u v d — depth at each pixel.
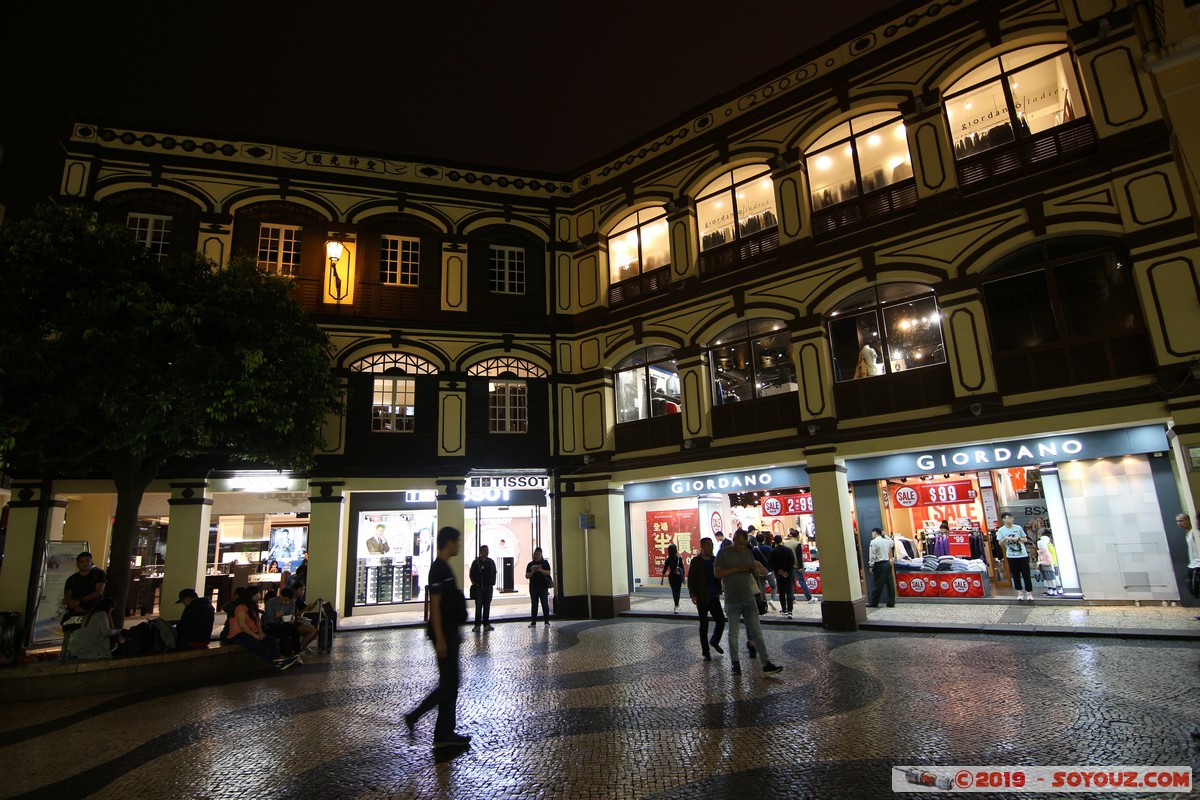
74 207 11.75
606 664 10.43
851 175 15.36
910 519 15.69
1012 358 12.69
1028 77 13.49
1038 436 12.70
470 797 5.30
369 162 19.34
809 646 11.31
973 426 12.85
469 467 18.17
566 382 19.34
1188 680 7.66
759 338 16.12
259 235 18.22
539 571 15.41
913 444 13.43
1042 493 14.31
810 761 5.76
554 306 19.81
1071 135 12.56
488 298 19.53
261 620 11.65
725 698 7.96
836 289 14.74
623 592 17.78
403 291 18.91
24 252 10.80
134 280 11.68
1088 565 12.79
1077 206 12.21
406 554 18.44
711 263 17.33
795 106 16.19
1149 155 11.60
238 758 6.45
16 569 14.95
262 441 13.91
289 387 13.52
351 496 18.12
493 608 18.48
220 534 21.67
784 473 15.66
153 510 20.00
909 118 14.41
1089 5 12.51
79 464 12.73
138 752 6.76
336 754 6.46
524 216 20.27
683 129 18.33
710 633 13.15
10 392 10.66
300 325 14.59
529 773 5.79
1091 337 11.98
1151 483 12.27
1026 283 12.79
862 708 7.28
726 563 9.55
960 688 7.93
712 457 16.20
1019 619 12.11
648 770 5.74
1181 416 10.84
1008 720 6.59
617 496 18.39
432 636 6.66
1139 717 6.45
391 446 17.91
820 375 14.68
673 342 17.44
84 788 5.75
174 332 11.55
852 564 13.64
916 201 14.12
